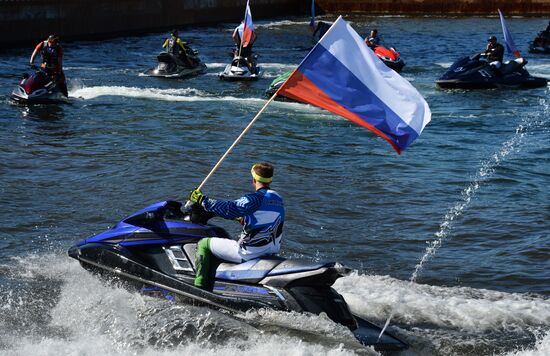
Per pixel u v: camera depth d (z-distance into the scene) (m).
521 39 83.00
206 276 13.00
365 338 11.89
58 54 37.53
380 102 13.56
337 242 17.95
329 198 21.66
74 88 42.72
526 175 25.00
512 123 35.34
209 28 98.69
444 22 104.88
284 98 40.41
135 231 14.09
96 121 33.06
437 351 12.09
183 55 51.50
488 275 15.95
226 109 37.25
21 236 17.72
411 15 119.38
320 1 124.31
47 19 76.81
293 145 29.14
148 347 11.72
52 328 12.63
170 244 13.78
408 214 20.31
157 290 13.38
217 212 12.70
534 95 44.81
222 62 61.16
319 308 12.17
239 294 12.57
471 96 44.22
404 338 12.48
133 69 54.03
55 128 31.17
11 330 12.48
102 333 12.35
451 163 26.67
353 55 13.69
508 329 13.01
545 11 116.75
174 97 40.69
